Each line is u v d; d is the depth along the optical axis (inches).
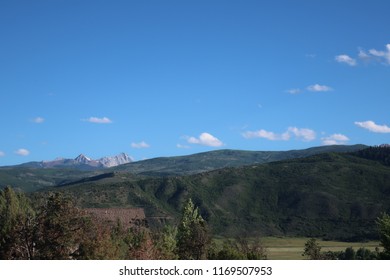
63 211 1780.3
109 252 1756.9
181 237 2970.0
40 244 1732.3
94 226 1881.2
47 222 1740.9
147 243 2030.0
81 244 1769.2
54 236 1729.8
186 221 3075.8
